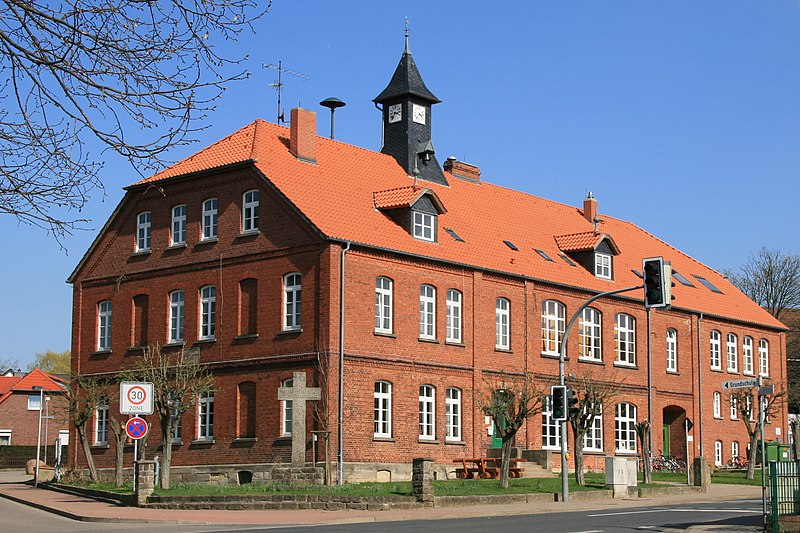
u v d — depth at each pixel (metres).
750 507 34.38
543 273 51.38
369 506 31.73
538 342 50.72
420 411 44.59
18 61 11.63
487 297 48.31
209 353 44.84
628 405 55.81
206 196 46.12
